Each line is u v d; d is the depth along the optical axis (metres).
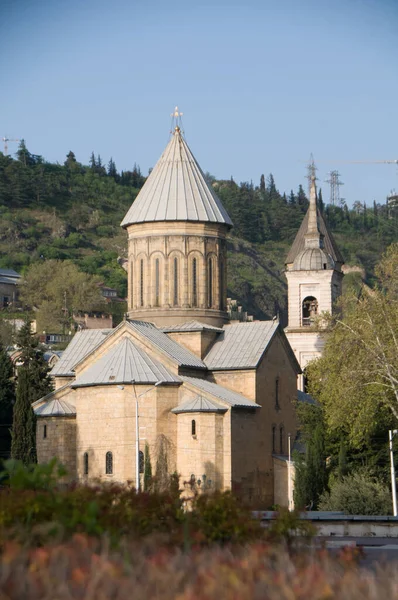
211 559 27.84
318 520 51.78
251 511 36.94
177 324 95.00
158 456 83.75
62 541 29.41
